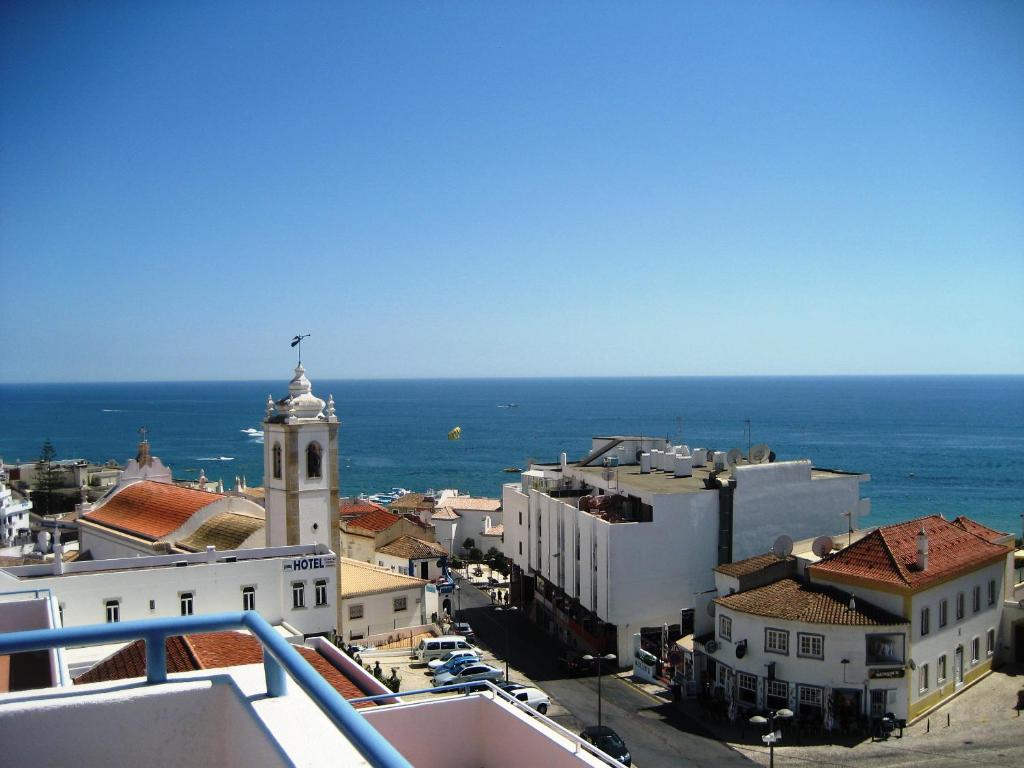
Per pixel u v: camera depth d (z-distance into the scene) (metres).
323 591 54.44
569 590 72.94
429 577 85.25
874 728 49.22
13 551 97.44
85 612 46.81
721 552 67.81
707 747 48.25
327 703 6.40
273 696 8.23
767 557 60.09
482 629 79.25
